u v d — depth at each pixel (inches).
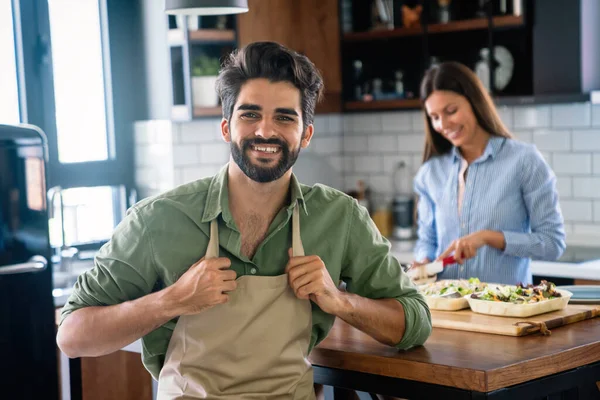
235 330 91.1
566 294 117.3
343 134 243.0
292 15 209.2
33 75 188.9
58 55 195.5
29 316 135.3
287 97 86.8
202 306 87.0
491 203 148.3
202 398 91.2
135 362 168.1
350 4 227.5
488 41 204.8
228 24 198.2
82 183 199.9
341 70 223.1
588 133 201.2
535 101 191.9
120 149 207.6
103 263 92.7
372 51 227.3
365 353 98.5
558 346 99.3
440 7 210.2
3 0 185.0
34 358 136.3
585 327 109.8
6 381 133.6
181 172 200.4
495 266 146.9
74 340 92.0
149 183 205.6
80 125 200.5
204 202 93.6
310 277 89.9
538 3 193.0
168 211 93.0
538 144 208.7
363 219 98.9
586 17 188.1
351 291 101.2
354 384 99.9
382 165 236.5
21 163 133.0
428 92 149.3
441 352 98.0
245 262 93.0
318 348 102.3
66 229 195.9
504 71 199.2
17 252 133.0
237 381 91.6
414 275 135.0
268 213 94.0
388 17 219.9
